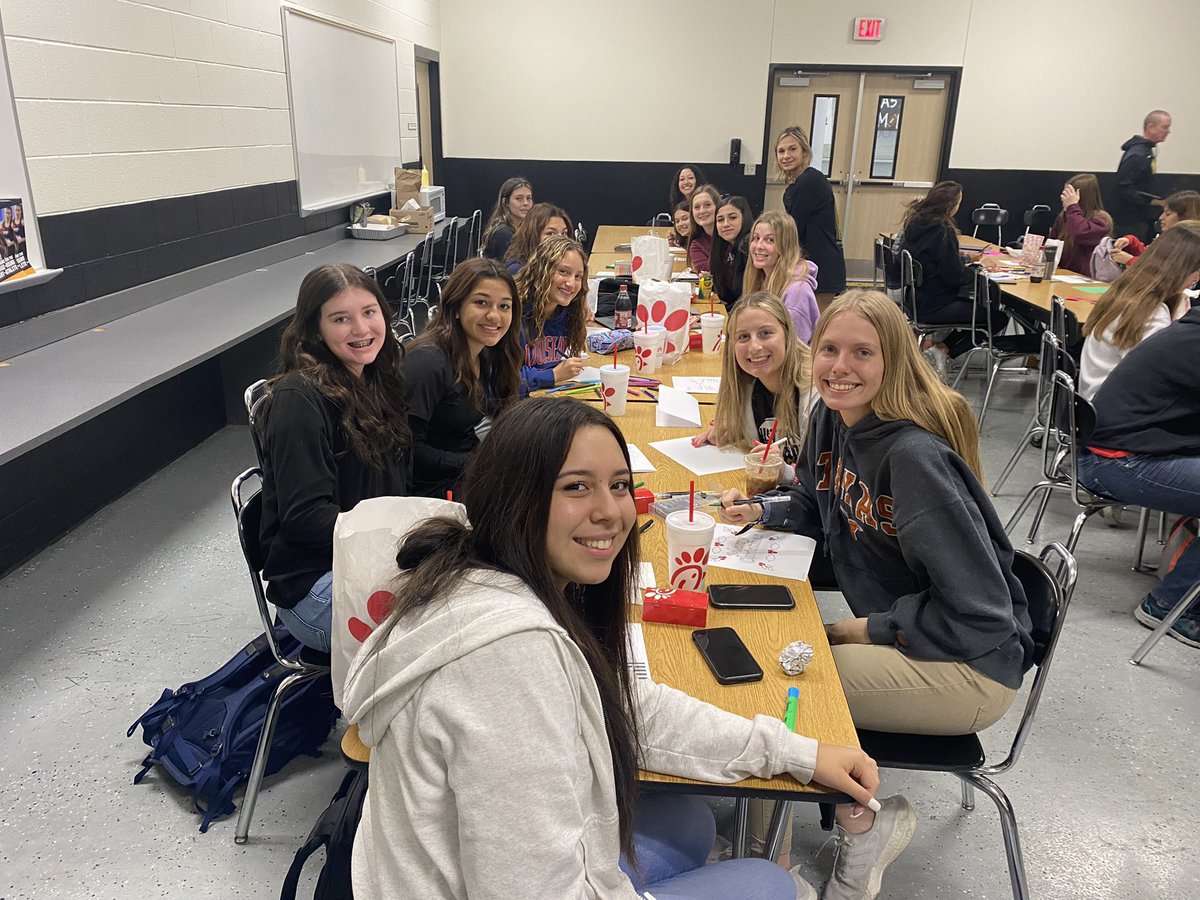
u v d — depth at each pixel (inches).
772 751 46.3
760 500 75.4
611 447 38.6
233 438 172.7
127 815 77.0
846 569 69.9
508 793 32.8
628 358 132.0
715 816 76.9
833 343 61.8
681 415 101.7
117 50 140.6
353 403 74.3
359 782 56.2
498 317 93.3
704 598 59.6
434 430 96.7
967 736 63.7
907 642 60.6
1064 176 339.6
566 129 350.0
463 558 38.3
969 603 57.4
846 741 48.7
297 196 220.8
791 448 88.6
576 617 39.5
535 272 122.3
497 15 338.0
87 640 102.1
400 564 40.7
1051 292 189.2
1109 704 96.0
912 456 59.0
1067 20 321.4
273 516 70.8
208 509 139.1
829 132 345.7
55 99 125.8
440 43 343.0
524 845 32.8
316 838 55.6
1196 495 101.7
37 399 100.3
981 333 199.3
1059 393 116.4
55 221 127.3
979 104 334.3
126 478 145.0
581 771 36.4
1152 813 80.3
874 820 62.9
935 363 200.1
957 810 80.8
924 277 206.4
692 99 342.3
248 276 188.1
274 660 84.5
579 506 37.8
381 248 238.5
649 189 354.9
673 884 47.3
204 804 77.7
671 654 56.2
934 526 58.0
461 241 295.4
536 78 344.5
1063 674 101.2
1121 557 129.0
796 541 72.7
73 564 120.2
